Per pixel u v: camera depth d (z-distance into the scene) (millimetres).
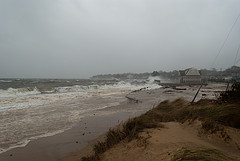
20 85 41062
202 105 9789
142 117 7387
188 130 6340
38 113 12703
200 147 3816
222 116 6621
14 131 8547
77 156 5664
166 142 4398
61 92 29781
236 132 5688
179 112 9461
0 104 15703
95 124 9938
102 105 17031
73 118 11359
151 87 51719
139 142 4738
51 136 7828
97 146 5633
